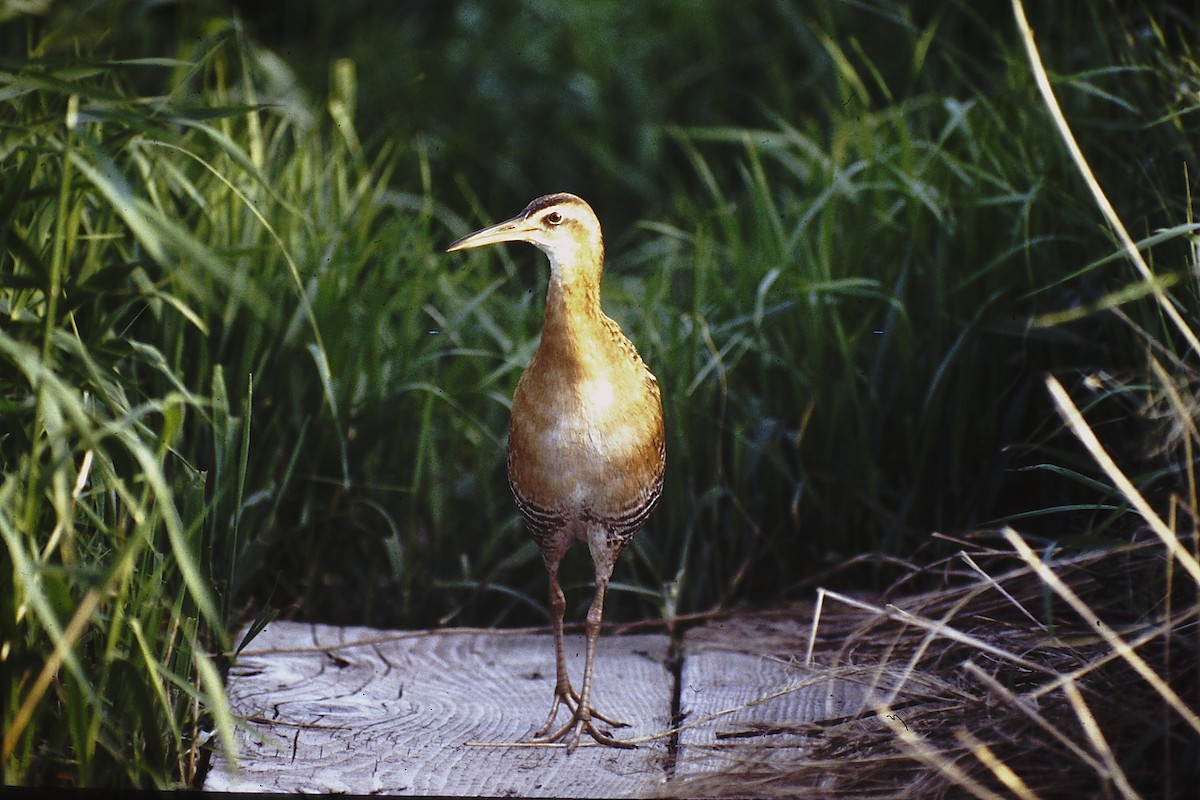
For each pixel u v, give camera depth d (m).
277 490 9.73
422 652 8.93
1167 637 6.56
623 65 17.39
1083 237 9.73
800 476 10.26
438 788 6.74
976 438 9.98
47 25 8.45
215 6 13.52
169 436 5.86
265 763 6.97
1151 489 8.00
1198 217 8.25
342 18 18.58
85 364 5.90
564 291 7.49
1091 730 5.82
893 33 15.45
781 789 6.54
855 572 10.05
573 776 6.93
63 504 5.46
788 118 14.98
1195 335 7.69
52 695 6.39
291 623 9.22
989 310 9.86
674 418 10.17
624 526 7.84
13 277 5.65
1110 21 11.06
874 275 10.77
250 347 9.08
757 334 10.23
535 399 7.56
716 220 13.89
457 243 7.51
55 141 7.22
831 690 7.35
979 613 7.98
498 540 10.18
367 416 9.97
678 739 7.40
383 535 10.20
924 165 10.72
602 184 16.95
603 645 9.19
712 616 9.45
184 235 5.36
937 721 7.01
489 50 17.70
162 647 6.67
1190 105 8.90
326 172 11.23
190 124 7.03
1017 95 9.79
